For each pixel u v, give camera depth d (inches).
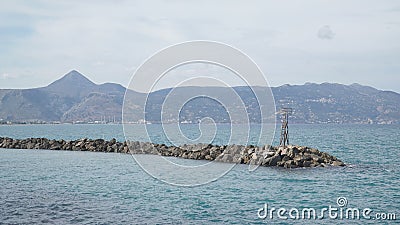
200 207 1036.5
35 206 1039.6
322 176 1497.3
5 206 1036.5
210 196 1151.0
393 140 3991.1
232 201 1099.3
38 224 893.8
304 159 1753.2
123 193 1186.6
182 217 951.0
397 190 1263.5
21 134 5600.4
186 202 1083.9
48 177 1472.7
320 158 1814.7
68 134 5442.9
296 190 1246.9
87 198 1125.7
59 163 1867.6
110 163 1844.2
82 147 2534.5
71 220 922.1
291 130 6658.5
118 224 895.7
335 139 4183.1
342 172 1601.9
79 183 1347.2
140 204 1063.0
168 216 958.4
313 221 927.7
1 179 1437.0
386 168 1754.4
